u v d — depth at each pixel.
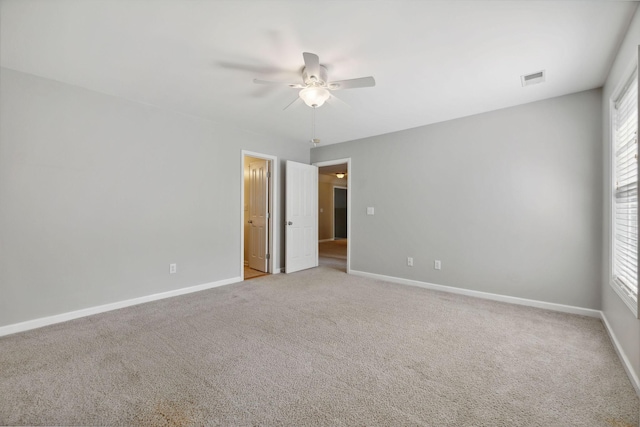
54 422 1.46
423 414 1.54
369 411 1.56
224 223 4.16
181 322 2.77
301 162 5.32
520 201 3.31
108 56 2.32
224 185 4.15
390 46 2.16
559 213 3.09
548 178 3.15
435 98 3.13
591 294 2.93
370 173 4.67
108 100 3.08
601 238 2.87
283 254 5.06
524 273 3.30
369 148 4.69
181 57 2.33
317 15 1.83
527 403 1.62
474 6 1.74
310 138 4.89
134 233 3.27
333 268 5.35
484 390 1.74
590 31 1.96
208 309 3.13
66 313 2.80
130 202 3.24
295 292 3.79
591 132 2.91
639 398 1.64
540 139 3.19
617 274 2.36
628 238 2.06
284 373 1.92
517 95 3.05
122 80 2.74
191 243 3.79
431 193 4.00
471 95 3.05
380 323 2.76
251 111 3.59
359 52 2.25
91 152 2.96
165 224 3.53
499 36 2.03
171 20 1.88
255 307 3.21
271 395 1.69
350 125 4.11
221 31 1.99
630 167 2.11
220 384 1.79
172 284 3.60
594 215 2.91
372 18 1.85
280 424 1.46
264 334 2.51
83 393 1.69
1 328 2.46
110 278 3.09
